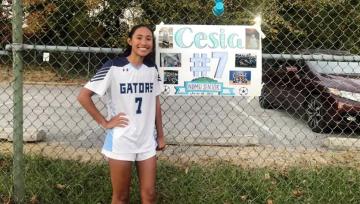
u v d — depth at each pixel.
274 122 9.62
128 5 8.30
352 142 7.09
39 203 4.59
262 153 6.55
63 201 4.66
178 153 6.43
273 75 10.69
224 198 4.82
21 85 4.20
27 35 7.60
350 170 5.67
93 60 7.30
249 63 4.30
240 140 7.01
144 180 3.73
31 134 6.88
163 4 7.70
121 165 3.64
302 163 5.98
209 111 11.04
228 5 7.68
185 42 4.25
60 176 5.09
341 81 8.60
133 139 3.64
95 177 5.12
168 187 4.99
